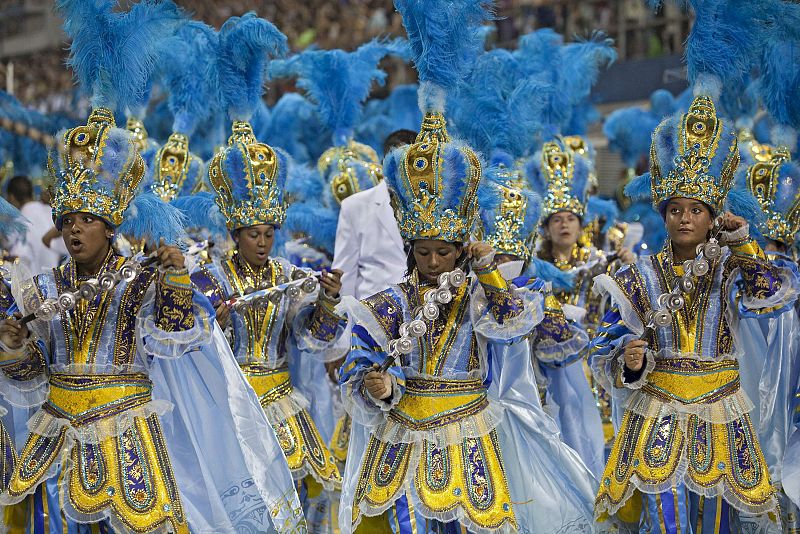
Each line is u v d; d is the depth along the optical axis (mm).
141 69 9633
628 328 9648
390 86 29719
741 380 10508
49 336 9055
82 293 8773
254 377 10977
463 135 12383
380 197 13406
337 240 13570
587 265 13961
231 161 11055
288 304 11156
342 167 15031
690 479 9289
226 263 11242
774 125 12297
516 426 9773
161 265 8898
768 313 9555
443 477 8914
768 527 9500
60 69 32969
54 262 18578
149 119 19375
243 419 10219
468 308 9164
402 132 13914
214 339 10250
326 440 12523
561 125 16234
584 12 28812
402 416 9125
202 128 16688
